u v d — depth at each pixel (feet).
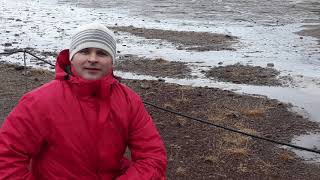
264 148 28.66
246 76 46.88
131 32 72.08
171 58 54.75
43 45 59.93
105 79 9.72
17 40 62.44
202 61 53.57
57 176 9.62
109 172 9.97
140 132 10.23
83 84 9.60
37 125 9.44
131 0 119.34
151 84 41.83
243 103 37.40
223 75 47.09
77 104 9.62
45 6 104.42
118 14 93.86
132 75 46.37
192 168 25.63
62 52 10.38
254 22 86.74
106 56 10.10
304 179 25.18
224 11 101.30
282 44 66.18
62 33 69.46
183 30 75.41
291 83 44.91
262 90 42.22
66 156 9.56
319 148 29.32
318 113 36.29
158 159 10.19
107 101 9.78
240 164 26.32
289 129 32.45
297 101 39.22
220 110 35.09
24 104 9.56
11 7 99.81
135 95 10.44
